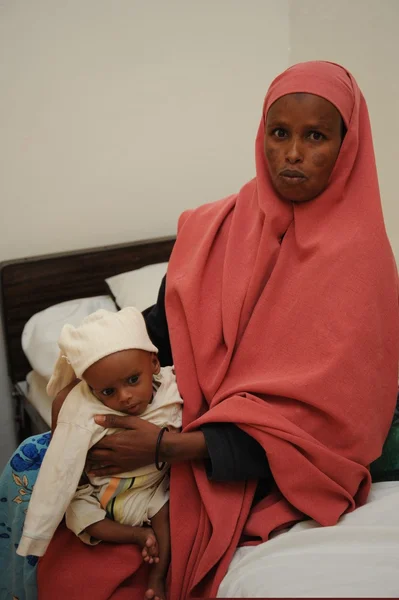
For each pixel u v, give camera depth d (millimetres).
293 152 1152
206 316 1292
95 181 2268
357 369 1151
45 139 2150
